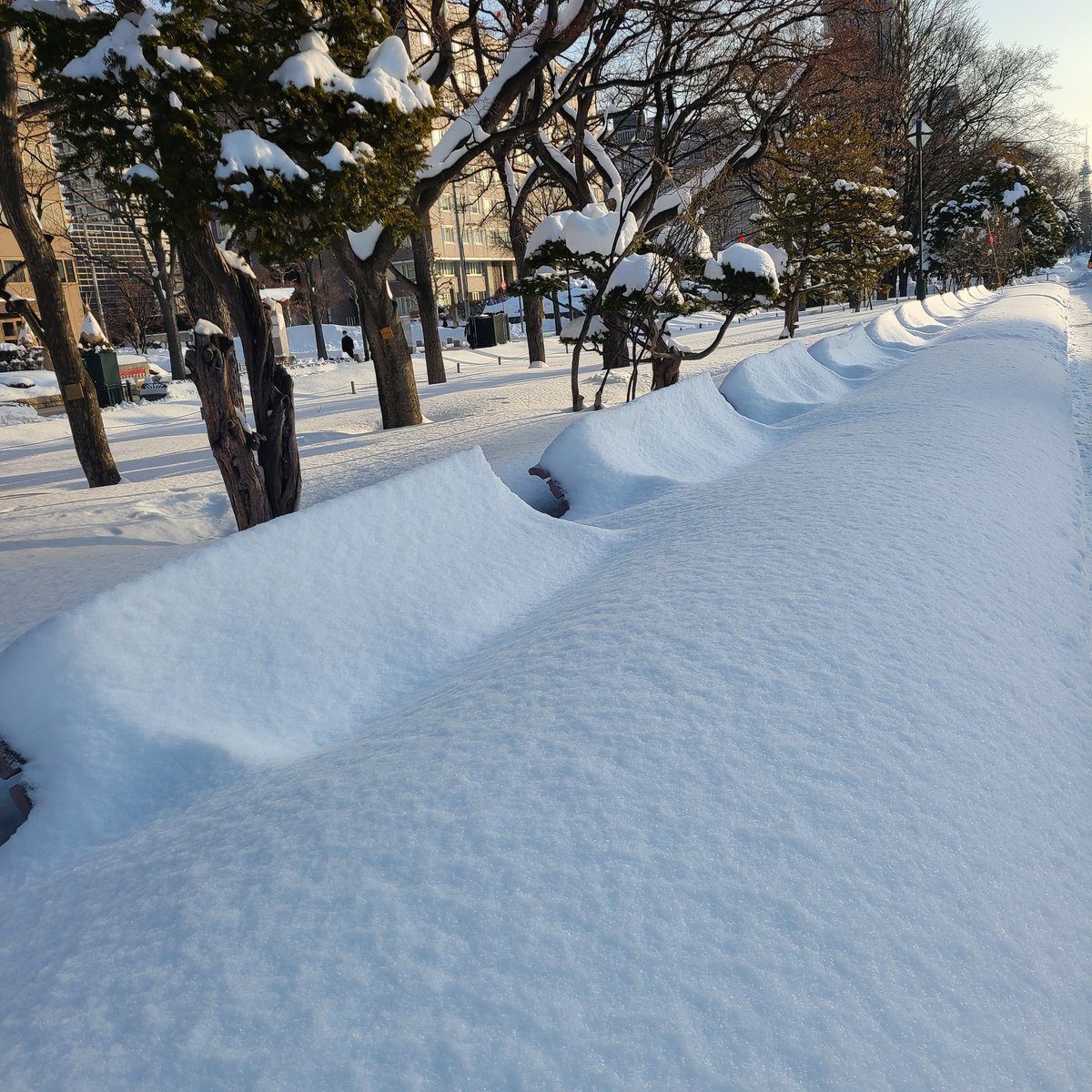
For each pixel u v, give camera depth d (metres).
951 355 15.36
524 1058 1.62
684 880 2.05
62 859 2.78
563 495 7.96
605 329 17.02
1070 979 1.97
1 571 7.89
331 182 7.80
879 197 29.22
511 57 14.32
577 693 3.02
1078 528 5.73
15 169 12.73
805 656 3.17
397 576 4.40
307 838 2.39
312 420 21.58
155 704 3.28
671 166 16.67
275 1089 1.61
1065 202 81.62
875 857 2.18
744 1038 1.66
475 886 2.07
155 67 7.04
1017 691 3.24
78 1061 1.77
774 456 8.07
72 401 13.69
